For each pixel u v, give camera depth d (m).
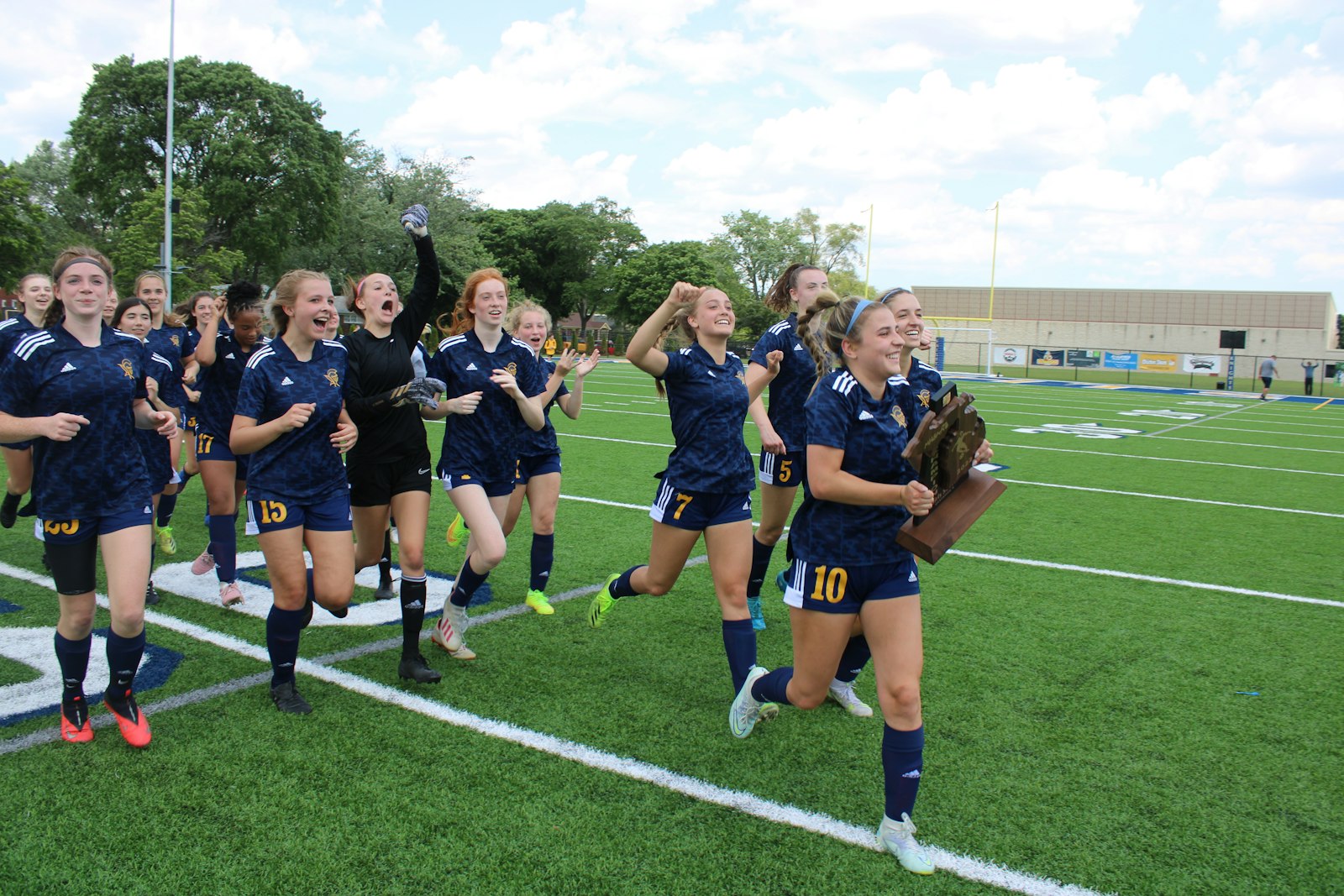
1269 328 60.53
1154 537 7.51
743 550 3.81
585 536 7.10
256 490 3.70
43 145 61.59
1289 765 3.46
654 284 58.44
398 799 3.06
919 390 3.82
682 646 4.70
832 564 2.86
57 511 3.28
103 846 2.75
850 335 2.81
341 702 3.88
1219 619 5.31
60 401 3.24
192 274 30.16
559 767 3.33
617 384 26.00
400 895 2.53
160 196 28.78
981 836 2.92
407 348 4.27
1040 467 11.54
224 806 2.99
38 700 3.84
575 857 2.74
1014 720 3.82
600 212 67.25
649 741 3.57
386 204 43.44
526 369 4.64
